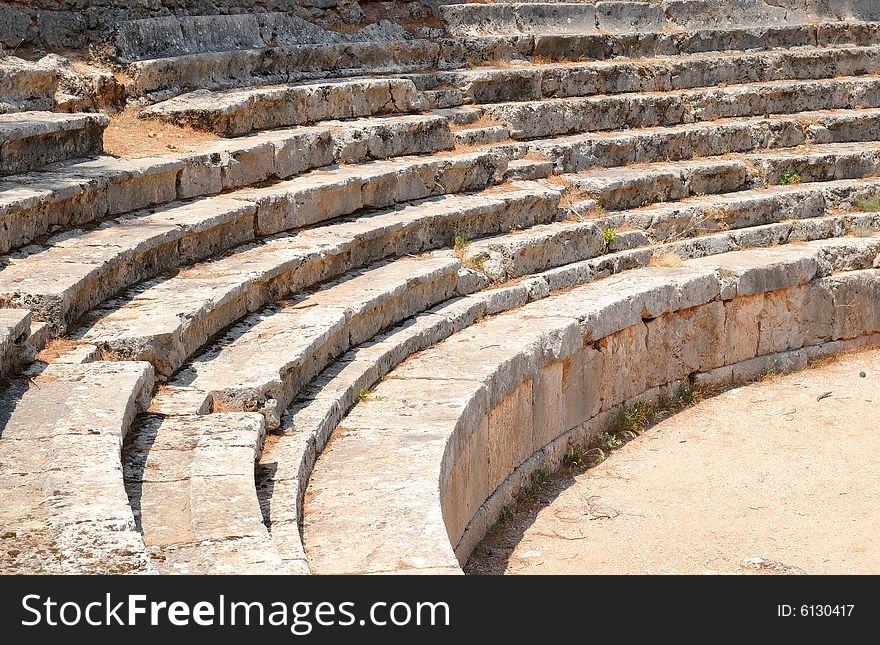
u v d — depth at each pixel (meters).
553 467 12.59
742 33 22.77
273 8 17.39
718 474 12.45
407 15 19.44
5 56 12.98
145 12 15.38
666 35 21.75
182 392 8.49
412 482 8.25
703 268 15.69
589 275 15.05
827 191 18.86
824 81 22.25
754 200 17.91
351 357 10.72
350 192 13.69
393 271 12.62
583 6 21.48
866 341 17.59
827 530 10.85
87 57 14.20
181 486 7.02
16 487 6.26
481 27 20.08
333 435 9.26
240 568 6.04
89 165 11.31
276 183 13.32
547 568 9.91
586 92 19.59
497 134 17.45
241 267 10.92
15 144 10.70
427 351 11.70
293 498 7.55
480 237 14.80
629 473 12.55
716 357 15.65
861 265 17.50
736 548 10.38
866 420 14.37
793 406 14.95
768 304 16.22
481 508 10.62
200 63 14.88
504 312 13.44
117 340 8.51
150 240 10.15
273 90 14.55
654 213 16.89
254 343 9.78
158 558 6.13
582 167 17.80
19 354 7.94
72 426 6.98
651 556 10.17
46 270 9.05
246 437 7.77
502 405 11.27
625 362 14.12
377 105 16.25
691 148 19.33
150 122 13.61
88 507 5.99
